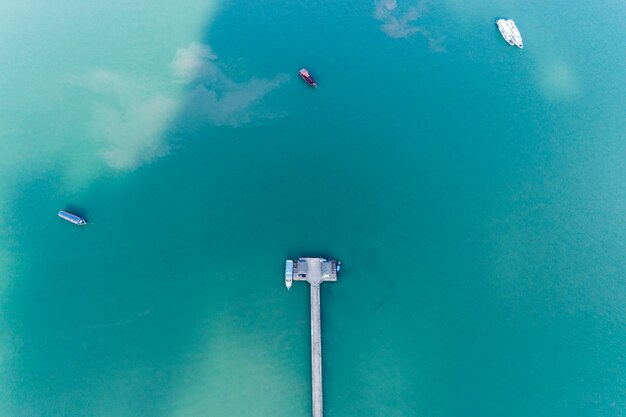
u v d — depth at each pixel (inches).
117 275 2709.2
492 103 3403.1
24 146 3070.9
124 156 3065.9
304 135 3238.2
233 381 2474.2
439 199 2997.0
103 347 2517.2
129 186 2977.4
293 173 3088.1
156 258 2768.2
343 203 2984.7
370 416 2415.1
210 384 2461.9
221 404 2421.3
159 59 3508.9
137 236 2827.3
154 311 2623.0
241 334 2583.7
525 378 2479.1
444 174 3090.6
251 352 2541.8
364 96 3422.7
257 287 2704.2
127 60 3494.1
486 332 2588.6
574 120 3309.5
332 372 2503.7
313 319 2571.4
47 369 2456.9
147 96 3316.9
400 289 2704.2
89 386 2428.6
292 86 3435.0
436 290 2701.8
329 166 3125.0
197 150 3132.4
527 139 3230.8
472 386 2469.2
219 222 2896.2
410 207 2972.4
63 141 3095.5
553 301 2664.9
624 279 2716.5
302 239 2851.9
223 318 2618.1
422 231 2883.9
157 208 2918.3
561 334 2578.7
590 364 2500.0
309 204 2977.4
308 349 2561.5
